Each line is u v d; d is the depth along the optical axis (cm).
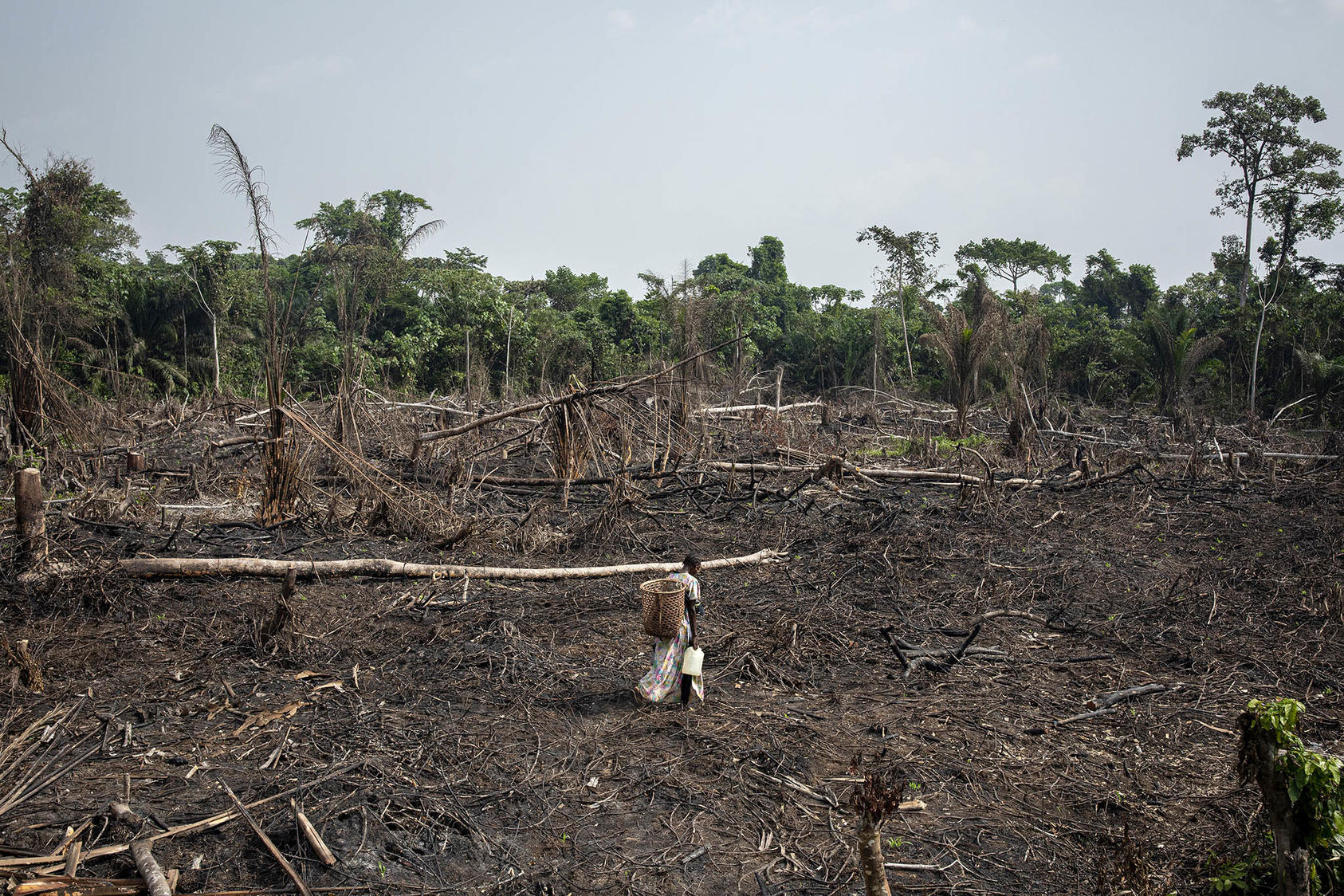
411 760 548
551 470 1622
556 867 450
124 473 1495
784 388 4069
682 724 618
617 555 1098
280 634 723
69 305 2270
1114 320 5156
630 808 509
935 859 463
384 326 3509
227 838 453
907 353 4162
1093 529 1266
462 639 761
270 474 1141
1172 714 644
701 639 787
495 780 533
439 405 2438
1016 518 1319
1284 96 3419
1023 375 2903
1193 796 525
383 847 456
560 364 3709
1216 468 1780
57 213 1878
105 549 915
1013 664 746
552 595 898
